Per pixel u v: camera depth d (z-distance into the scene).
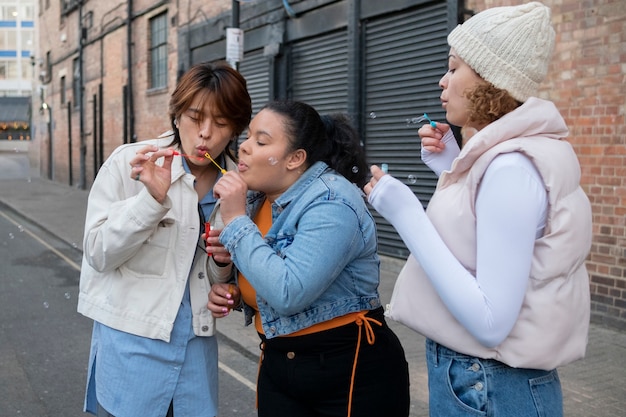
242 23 10.72
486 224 1.48
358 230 1.82
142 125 15.40
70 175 21.48
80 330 5.48
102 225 1.97
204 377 2.13
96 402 2.23
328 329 1.88
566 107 5.50
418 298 1.65
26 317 5.89
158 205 1.88
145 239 1.93
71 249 9.78
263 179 1.87
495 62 1.55
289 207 1.86
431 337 1.63
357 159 2.03
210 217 2.12
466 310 1.47
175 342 2.07
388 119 7.83
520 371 1.57
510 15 1.56
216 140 2.04
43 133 25.73
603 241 5.25
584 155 5.37
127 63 15.92
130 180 2.09
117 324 2.04
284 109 1.85
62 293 6.89
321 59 9.04
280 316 1.87
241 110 2.04
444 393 1.66
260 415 2.05
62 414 3.77
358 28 8.08
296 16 9.34
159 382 2.05
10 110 44.62
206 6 11.97
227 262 2.01
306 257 1.73
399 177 7.70
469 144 1.55
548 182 1.47
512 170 1.47
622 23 5.00
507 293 1.45
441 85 1.71
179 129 2.09
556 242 1.47
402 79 7.55
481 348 1.56
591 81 5.27
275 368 1.96
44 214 13.77
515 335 1.52
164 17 14.20
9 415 3.74
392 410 1.96
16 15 48.75
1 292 6.90
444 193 1.63
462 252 1.56
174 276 2.05
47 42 24.41
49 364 4.62
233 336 5.16
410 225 1.57
